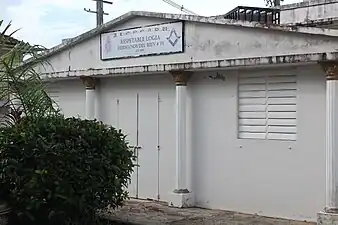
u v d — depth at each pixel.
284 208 9.40
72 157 7.29
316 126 8.99
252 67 9.62
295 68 9.28
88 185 7.36
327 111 8.55
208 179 10.54
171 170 11.21
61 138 7.51
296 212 9.23
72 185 7.27
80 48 13.06
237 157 10.10
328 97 8.52
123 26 12.08
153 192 11.55
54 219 7.45
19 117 8.47
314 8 12.08
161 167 11.41
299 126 9.22
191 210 10.30
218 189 10.38
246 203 9.95
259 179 9.76
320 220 8.48
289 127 9.40
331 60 8.30
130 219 9.23
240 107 10.10
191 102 10.80
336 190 8.44
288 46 9.04
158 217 9.50
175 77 10.68
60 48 13.28
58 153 7.24
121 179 8.01
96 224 8.25
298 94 9.24
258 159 9.79
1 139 7.54
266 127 9.71
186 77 10.69
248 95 9.98
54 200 7.27
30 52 8.51
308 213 9.08
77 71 12.56
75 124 7.83
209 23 10.26
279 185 9.48
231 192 10.18
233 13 12.18
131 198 11.82
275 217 9.50
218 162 10.38
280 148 9.47
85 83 12.63
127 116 12.13
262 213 9.70
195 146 10.74
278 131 9.54
